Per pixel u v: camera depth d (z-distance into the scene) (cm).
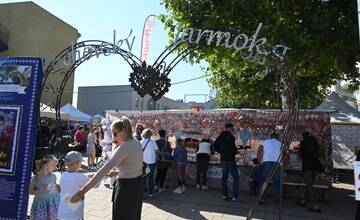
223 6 908
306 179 855
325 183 935
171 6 982
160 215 739
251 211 553
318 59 915
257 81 1642
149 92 546
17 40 3088
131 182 443
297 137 1020
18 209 470
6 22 3097
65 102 3192
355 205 902
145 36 570
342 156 1409
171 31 973
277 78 1365
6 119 487
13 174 476
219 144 916
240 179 1060
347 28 895
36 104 491
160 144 1000
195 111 1180
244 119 1102
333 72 1177
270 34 855
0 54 3028
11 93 493
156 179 1013
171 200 890
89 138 1445
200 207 819
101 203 813
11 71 498
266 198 949
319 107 1495
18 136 482
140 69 549
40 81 497
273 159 848
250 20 927
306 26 891
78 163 475
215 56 973
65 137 1662
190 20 916
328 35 858
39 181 466
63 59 592
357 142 1405
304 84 1509
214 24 862
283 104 1202
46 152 677
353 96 2125
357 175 414
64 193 457
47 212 459
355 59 906
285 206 865
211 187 1089
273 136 895
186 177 1134
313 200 835
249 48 520
